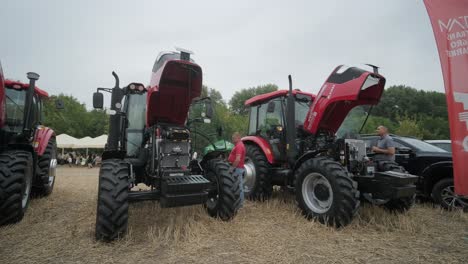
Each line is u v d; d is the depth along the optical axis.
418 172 5.81
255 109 6.57
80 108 39.72
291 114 5.22
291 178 5.05
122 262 2.86
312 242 3.46
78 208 4.91
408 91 48.53
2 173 3.80
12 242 3.31
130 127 4.71
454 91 3.42
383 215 4.48
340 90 4.62
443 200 5.26
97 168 19.19
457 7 3.43
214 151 4.72
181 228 3.83
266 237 3.60
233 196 4.11
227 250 3.19
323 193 4.25
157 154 4.00
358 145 4.60
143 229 3.77
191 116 4.75
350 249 3.27
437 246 3.41
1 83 4.01
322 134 5.34
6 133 4.67
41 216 4.33
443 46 3.50
